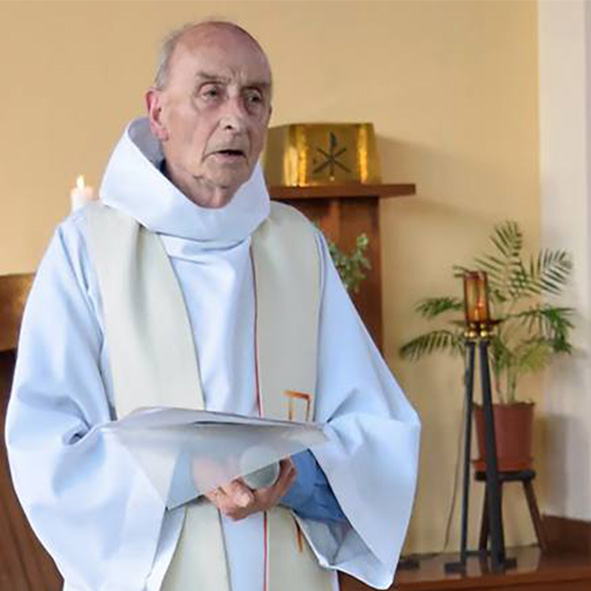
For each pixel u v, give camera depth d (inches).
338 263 292.8
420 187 318.7
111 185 143.4
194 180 140.1
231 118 134.5
